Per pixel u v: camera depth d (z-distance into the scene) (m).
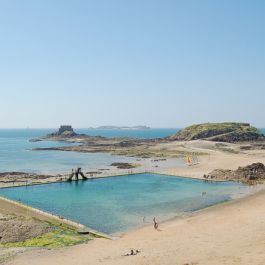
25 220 55.47
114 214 65.62
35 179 105.69
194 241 45.50
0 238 47.47
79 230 52.56
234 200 74.31
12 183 98.75
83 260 40.00
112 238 50.00
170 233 51.44
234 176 103.06
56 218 58.97
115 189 90.81
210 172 112.81
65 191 88.81
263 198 73.25
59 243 46.81
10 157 179.00
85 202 76.25
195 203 73.50
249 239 43.88
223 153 173.50
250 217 56.41
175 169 124.62
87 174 113.81
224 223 54.38
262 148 197.62
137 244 46.38
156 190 88.88
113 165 140.25
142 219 61.81
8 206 66.00
